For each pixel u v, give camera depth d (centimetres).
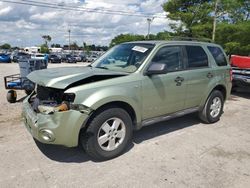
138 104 384
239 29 2016
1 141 421
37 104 358
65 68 423
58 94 344
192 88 471
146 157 374
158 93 409
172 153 389
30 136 445
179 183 307
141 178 316
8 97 706
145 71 391
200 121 559
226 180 316
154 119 422
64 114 318
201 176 324
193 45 489
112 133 362
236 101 812
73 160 361
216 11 2153
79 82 338
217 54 547
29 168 335
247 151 404
